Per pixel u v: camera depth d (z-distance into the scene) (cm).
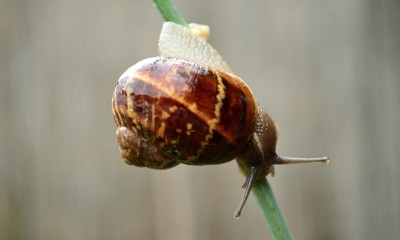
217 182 28
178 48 18
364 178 27
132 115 16
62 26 30
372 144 27
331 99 27
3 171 31
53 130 30
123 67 29
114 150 29
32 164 30
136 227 29
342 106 27
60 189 30
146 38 29
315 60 27
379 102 27
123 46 29
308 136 27
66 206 30
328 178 28
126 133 17
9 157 31
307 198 27
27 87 30
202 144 16
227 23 28
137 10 29
